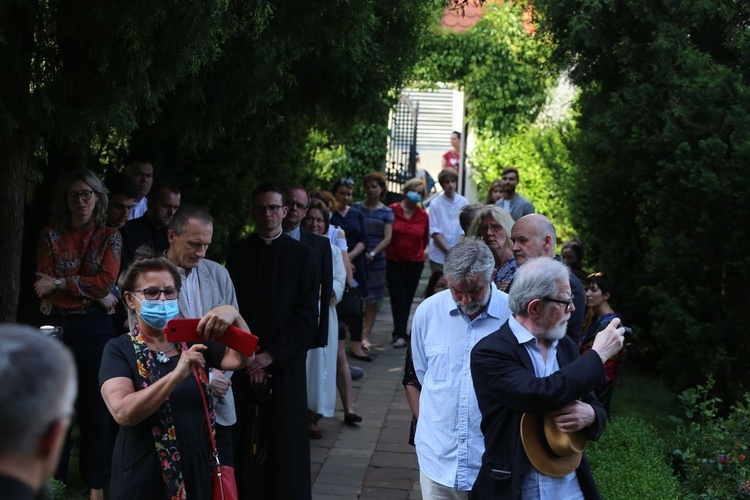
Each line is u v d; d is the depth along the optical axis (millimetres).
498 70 15031
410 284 10602
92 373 5215
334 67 6734
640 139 8234
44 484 1718
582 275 6840
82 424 5230
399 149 15930
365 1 5496
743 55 7578
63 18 4348
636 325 9367
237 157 8383
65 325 5191
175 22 4559
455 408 4043
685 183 7434
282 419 5309
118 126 4617
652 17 8141
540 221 4699
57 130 4578
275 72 5695
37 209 6258
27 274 6273
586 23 8375
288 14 5441
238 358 3752
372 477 6426
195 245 4641
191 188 8289
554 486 3523
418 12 7176
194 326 3449
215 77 5820
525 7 9500
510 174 9945
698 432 6512
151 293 3574
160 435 3529
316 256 5926
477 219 5148
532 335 3600
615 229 9531
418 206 10609
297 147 9859
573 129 10406
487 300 4125
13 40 4234
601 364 3486
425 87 15352
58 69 4500
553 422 3480
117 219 5730
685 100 7648
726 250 7492
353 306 7574
